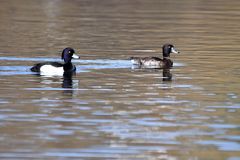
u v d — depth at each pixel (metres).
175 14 48.53
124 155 15.17
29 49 31.52
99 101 20.45
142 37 36.62
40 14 47.91
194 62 28.41
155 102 20.39
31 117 18.31
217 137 16.58
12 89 22.11
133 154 15.24
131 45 33.53
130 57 28.41
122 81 23.92
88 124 17.66
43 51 31.03
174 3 56.59
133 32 38.78
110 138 16.42
